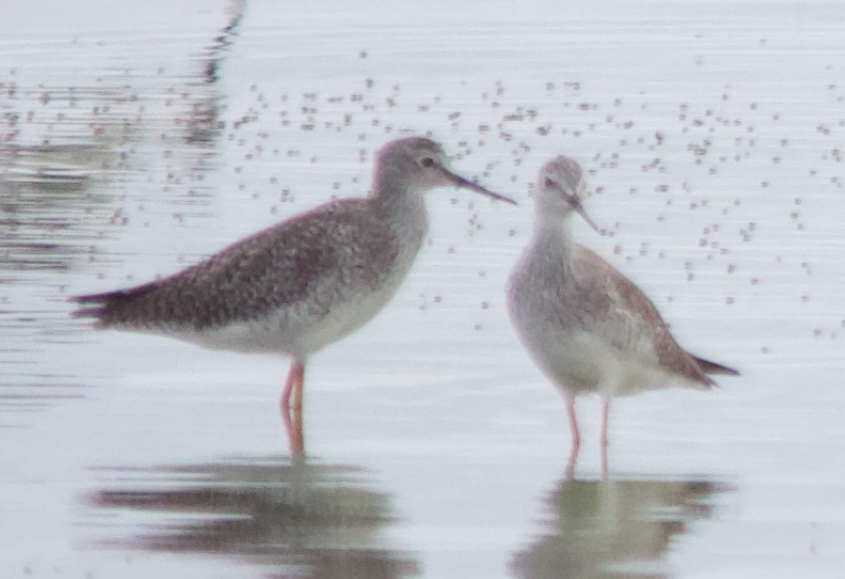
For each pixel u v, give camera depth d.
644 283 18.31
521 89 28.31
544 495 13.11
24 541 12.11
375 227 15.42
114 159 23.91
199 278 15.31
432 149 15.64
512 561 11.85
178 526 12.44
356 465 13.73
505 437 14.41
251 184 22.52
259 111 26.92
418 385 15.56
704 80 28.84
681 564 11.79
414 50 31.55
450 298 17.91
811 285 18.23
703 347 16.30
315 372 15.89
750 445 14.13
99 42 32.59
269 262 15.17
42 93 28.28
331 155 24.06
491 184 22.45
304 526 12.47
